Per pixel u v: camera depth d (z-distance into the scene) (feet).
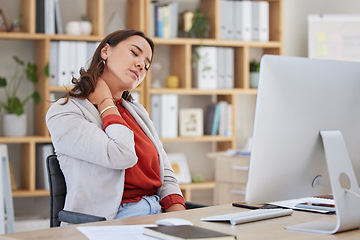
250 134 18.60
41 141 14.98
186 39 16.39
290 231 5.23
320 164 5.86
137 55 8.04
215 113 17.01
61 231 5.03
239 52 17.40
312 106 5.66
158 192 8.23
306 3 19.03
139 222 5.54
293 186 5.72
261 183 5.47
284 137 5.52
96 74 7.79
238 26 17.17
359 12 19.33
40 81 15.37
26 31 15.20
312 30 18.31
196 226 5.09
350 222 5.29
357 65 6.08
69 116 7.33
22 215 15.85
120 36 8.04
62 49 15.15
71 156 7.39
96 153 7.10
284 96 5.47
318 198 7.33
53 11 15.21
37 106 15.57
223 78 17.03
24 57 15.81
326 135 5.66
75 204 7.22
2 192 12.84
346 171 5.56
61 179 7.63
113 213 7.23
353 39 18.37
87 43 15.42
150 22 16.10
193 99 17.74
